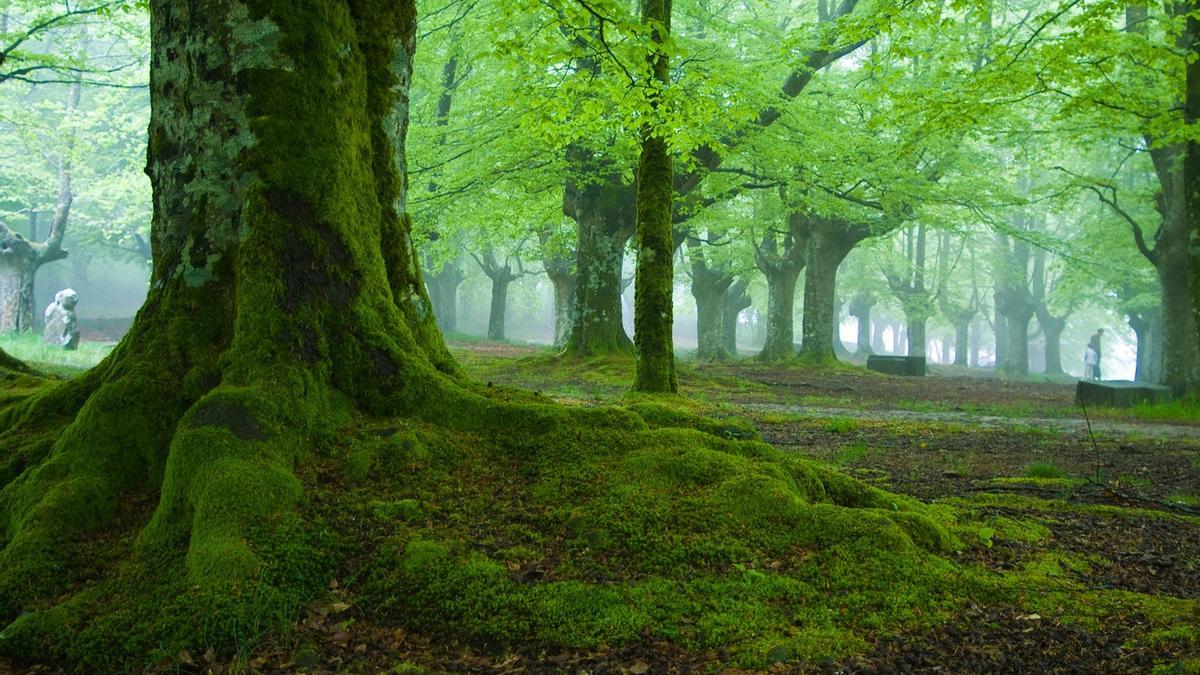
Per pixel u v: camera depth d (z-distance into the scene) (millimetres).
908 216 25266
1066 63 11398
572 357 18516
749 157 18344
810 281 27609
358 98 4539
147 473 3738
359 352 4250
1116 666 2977
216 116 4168
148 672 2805
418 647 3080
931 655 3037
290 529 3371
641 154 10344
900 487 6312
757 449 4578
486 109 16359
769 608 3334
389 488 3809
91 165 34062
